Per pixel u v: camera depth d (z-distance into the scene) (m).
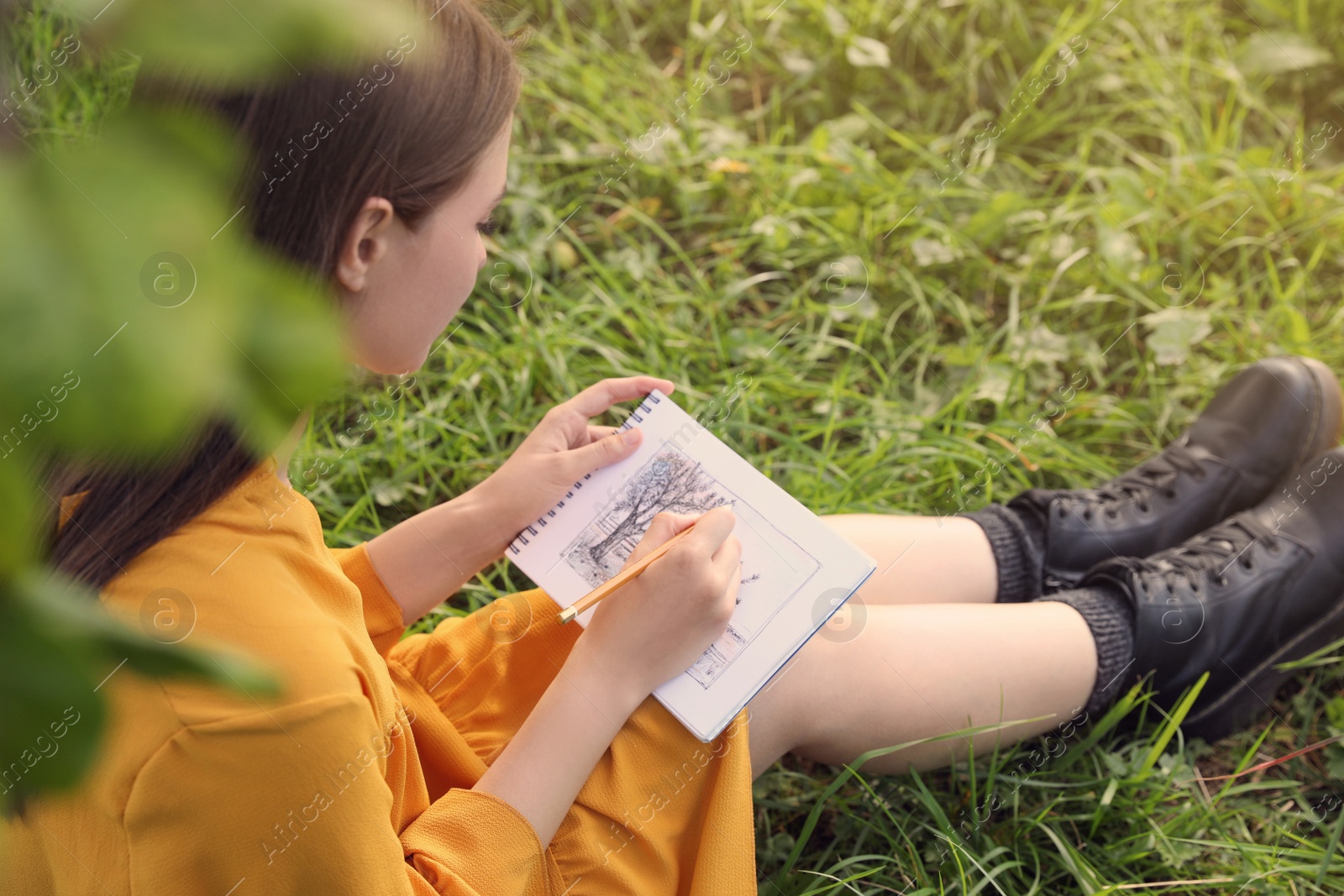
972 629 1.29
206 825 0.73
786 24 2.41
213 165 0.22
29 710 0.22
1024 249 2.16
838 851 1.46
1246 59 2.33
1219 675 1.48
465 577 1.17
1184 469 1.66
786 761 1.54
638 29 2.48
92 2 0.23
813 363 2.05
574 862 0.95
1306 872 1.38
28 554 0.23
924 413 1.99
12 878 0.82
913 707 1.25
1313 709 1.60
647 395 1.25
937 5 2.42
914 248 2.13
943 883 1.40
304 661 0.75
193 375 0.21
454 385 1.93
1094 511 1.59
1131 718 1.53
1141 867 1.44
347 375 0.25
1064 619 1.35
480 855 0.89
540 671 1.10
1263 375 1.71
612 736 0.96
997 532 1.50
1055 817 1.45
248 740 0.72
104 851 0.75
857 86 2.39
